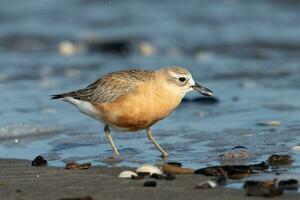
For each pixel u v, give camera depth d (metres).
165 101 11.92
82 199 8.70
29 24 27.59
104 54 23.30
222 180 9.55
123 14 28.84
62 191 9.28
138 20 27.86
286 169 10.34
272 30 25.38
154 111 11.88
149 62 21.67
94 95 12.12
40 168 10.91
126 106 11.83
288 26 25.86
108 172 10.57
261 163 10.52
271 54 22.55
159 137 13.21
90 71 20.66
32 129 14.06
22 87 18.56
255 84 18.44
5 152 12.38
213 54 22.78
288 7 28.42
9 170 10.77
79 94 12.34
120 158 11.65
